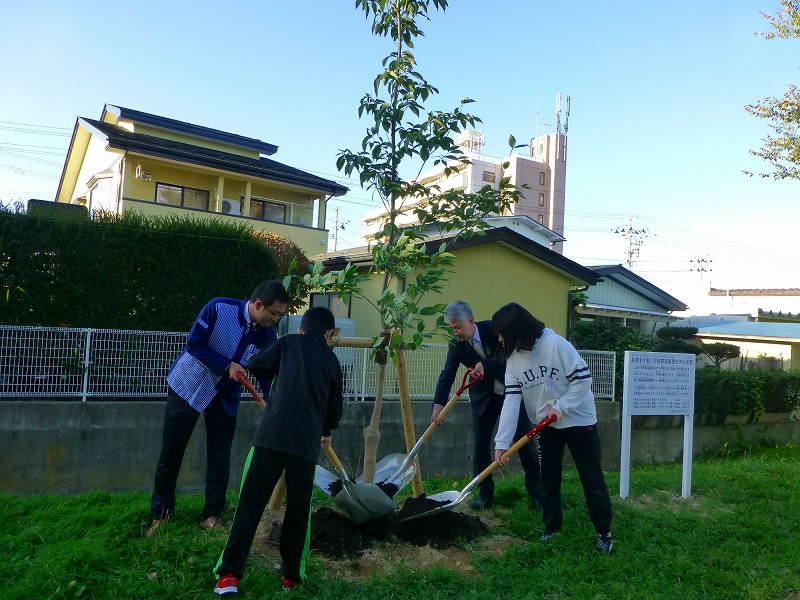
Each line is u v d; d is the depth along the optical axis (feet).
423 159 16.21
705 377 36.42
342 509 14.74
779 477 24.02
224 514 15.89
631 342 43.16
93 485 19.71
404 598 12.09
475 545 15.02
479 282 35.88
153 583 11.71
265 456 11.61
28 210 23.06
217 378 14.43
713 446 37.19
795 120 39.60
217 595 11.46
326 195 63.52
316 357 12.35
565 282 38.96
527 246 36.60
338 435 23.54
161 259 23.58
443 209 16.78
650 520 17.66
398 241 15.43
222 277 24.49
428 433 16.60
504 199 16.58
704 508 19.92
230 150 70.23
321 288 14.61
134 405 20.33
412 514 15.47
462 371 26.43
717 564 14.87
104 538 13.41
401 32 16.25
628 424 20.45
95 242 22.56
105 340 20.84
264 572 12.52
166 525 14.33
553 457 15.26
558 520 15.53
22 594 10.89
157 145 55.21
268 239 38.22
